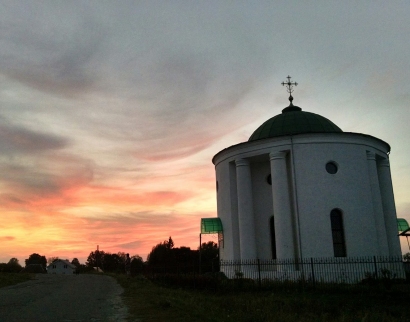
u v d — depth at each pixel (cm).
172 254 6875
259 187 2923
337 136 2633
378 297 1709
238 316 1206
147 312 1262
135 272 5106
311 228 2500
